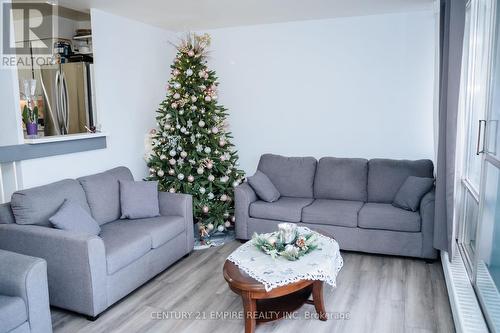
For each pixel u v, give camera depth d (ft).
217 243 13.94
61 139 11.41
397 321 8.51
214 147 14.57
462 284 9.16
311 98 15.39
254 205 13.48
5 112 10.23
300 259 8.38
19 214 9.52
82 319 8.90
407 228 11.61
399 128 14.29
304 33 15.11
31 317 7.13
